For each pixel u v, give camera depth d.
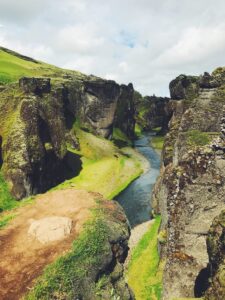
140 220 55.03
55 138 73.88
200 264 27.34
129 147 122.56
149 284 32.06
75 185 71.69
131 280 33.66
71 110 110.38
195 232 27.48
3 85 76.56
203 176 27.27
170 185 28.31
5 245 25.28
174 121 54.25
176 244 27.88
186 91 54.50
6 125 68.19
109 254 25.42
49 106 75.94
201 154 27.50
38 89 76.94
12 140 64.81
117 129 131.88
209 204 27.27
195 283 27.41
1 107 71.31
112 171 82.25
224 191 26.97
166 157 49.31
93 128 118.75
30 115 67.62
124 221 29.48
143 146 130.12
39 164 65.06
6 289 21.78
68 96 109.69
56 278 22.53
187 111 34.41
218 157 27.16
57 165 72.81
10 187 61.69
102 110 122.50
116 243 26.92
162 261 33.91
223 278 18.98
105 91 124.12
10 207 58.66
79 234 25.84
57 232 25.83
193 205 27.48
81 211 28.86
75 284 22.72
